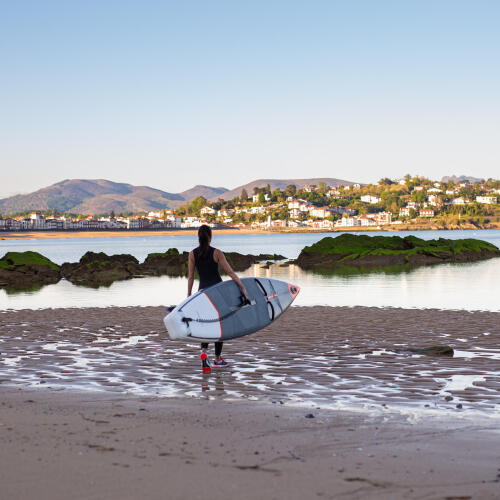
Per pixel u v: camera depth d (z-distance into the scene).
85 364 9.45
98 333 12.98
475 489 3.94
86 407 6.48
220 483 4.02
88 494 3.80
